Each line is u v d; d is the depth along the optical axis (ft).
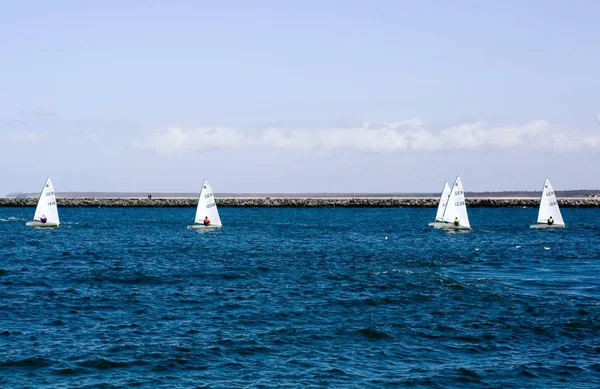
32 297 145.59
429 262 209.77
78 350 104.63
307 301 142.41
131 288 158.51
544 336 113.80
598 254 238.07
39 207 372.17
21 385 90.33
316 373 95.40
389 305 137.69
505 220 505.66
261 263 207.31
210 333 115.24
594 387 91.56
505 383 92.58
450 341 111.04
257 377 93.71
